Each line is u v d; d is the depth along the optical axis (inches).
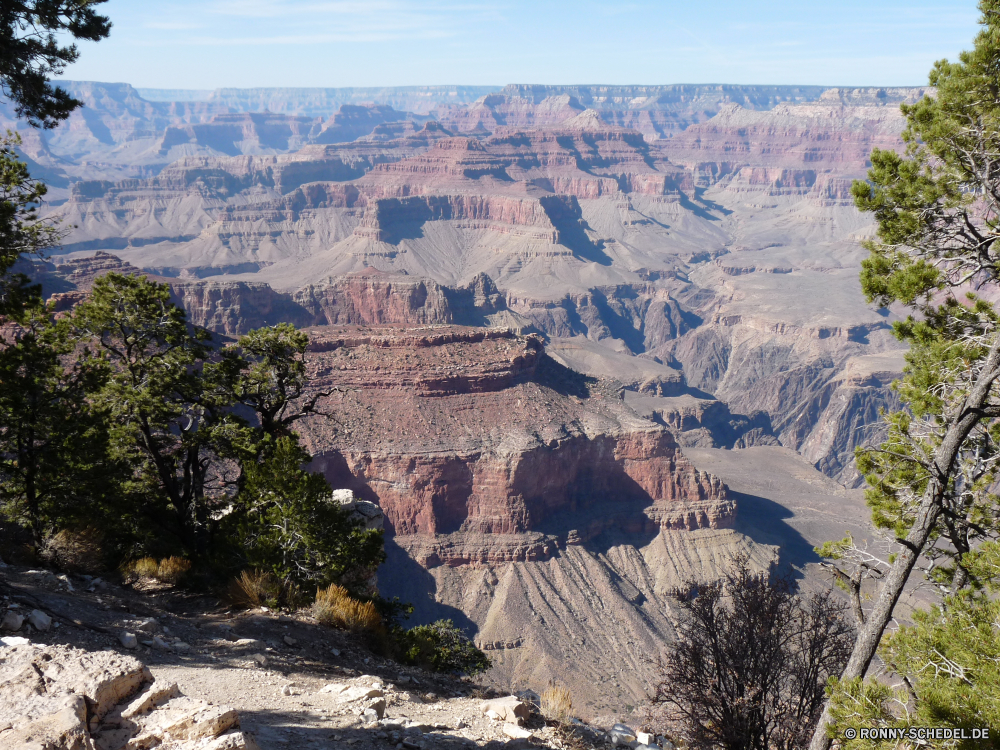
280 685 580.7
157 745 340.8
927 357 730.2
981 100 639.8
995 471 676.7
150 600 895.1
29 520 957.8
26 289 959.6
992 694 476.4
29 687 351.9
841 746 531.5
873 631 612.4
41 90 803.4
